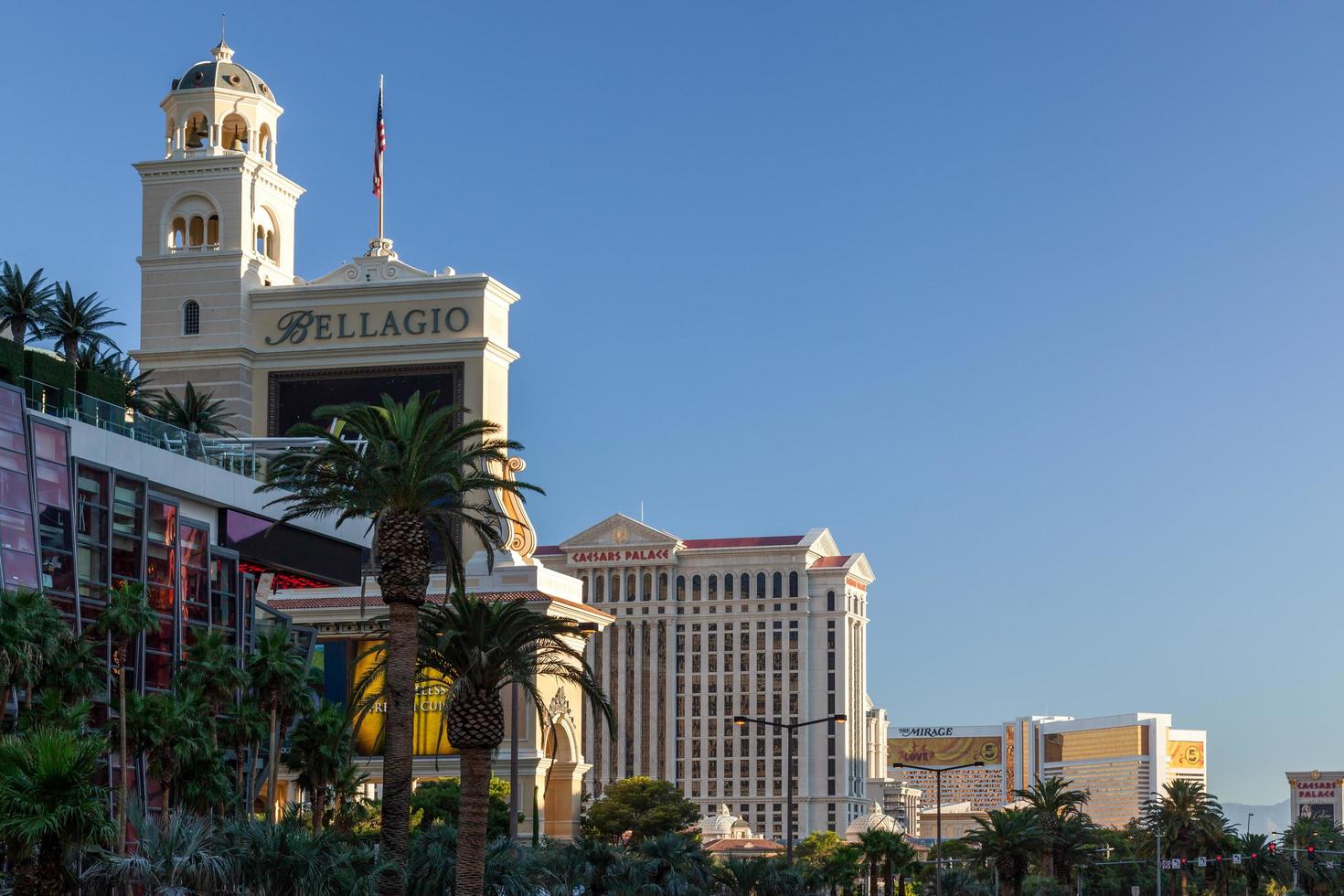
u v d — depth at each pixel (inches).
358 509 2967.5
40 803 2364.7
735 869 5231.3
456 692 2982.3
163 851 2588.6
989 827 7066.9
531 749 6476.4
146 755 3452.3
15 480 3272.6
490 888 3494.1
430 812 5915.4
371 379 6604.3
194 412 6033.5
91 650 3085.6
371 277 6702.8
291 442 4692.4
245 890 2721.5
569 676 3125.0
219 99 6835.6
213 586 3944.4
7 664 2696.9
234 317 6643.7
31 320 5354.3
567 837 6658.5
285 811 4001.0
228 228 6727.4
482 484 3011.8
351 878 2802.7
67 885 2444.6
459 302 6574.8
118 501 3597.4
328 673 6471.5
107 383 3789.4
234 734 3641.7
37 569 3265.3
